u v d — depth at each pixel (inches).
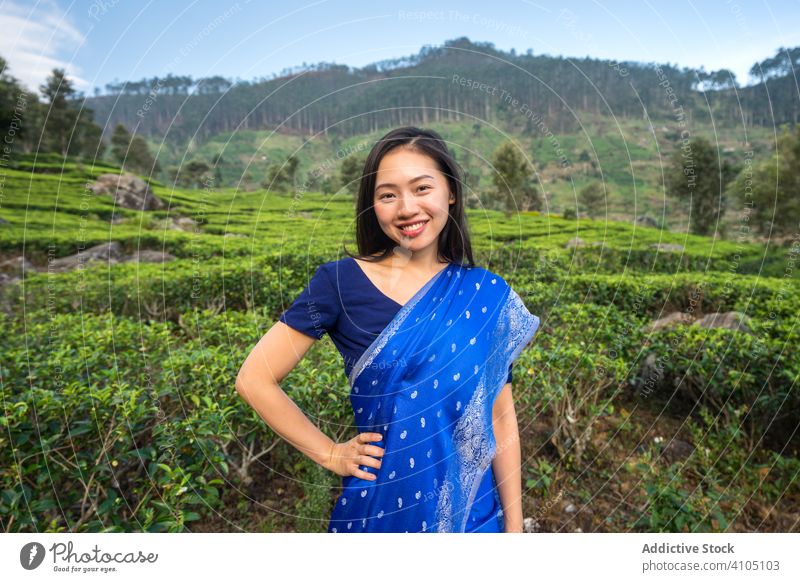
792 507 107.7
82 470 91.1
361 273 58.1
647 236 374.0
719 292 209.2
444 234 63.1
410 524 57.5
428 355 56.1
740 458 119.0
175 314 231.6
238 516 102.5
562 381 124.9
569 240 338.3
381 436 56.6
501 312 62.2
